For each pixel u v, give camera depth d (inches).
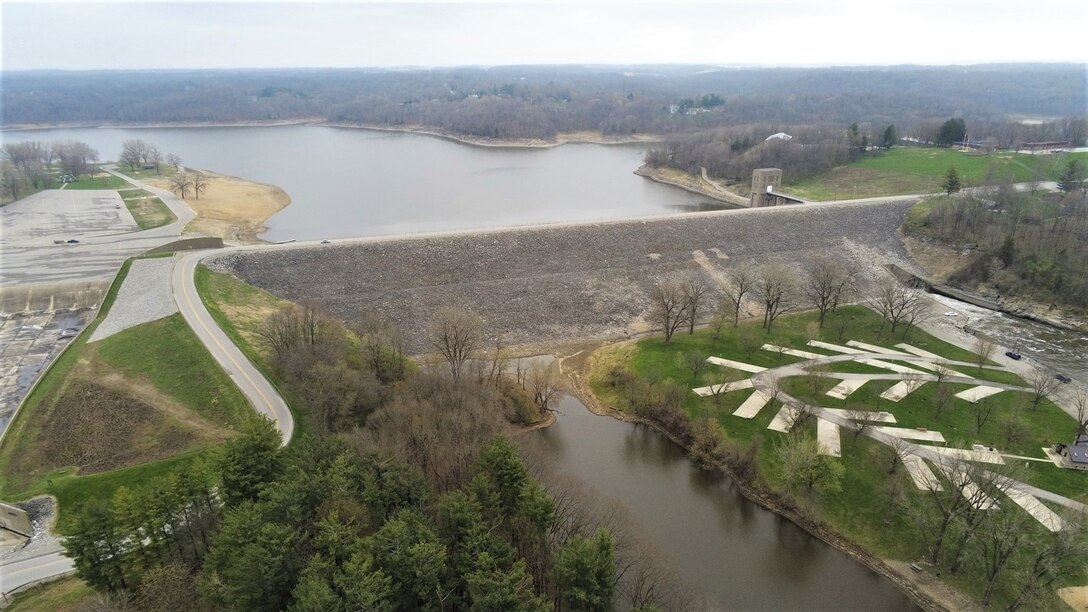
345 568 1556.3
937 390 3408.0
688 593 2186.3
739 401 3417.8
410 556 1637.6
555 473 2679.6
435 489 2233.0
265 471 2033.7
